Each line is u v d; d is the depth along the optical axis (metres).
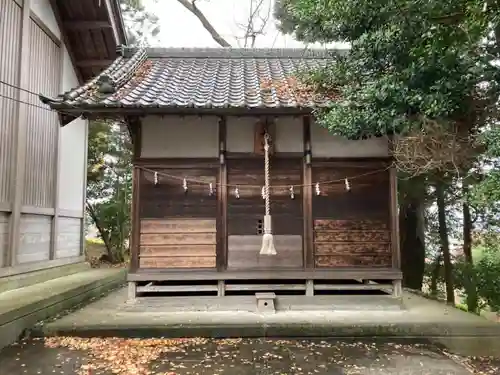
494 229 10.29
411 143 6.14
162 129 6.76
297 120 6.87
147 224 6.65
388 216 6.78
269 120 6.70
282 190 6.76
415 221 11.25
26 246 8.37
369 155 6.83
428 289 12.70
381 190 6.82
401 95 4.84
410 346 5.43
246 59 9.55
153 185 6.71
